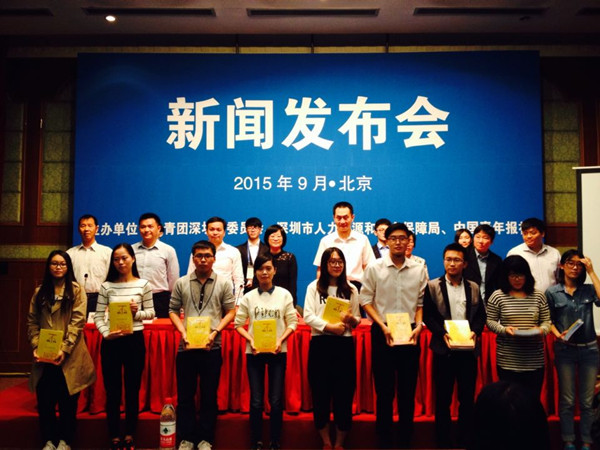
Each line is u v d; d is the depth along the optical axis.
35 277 5.18
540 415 0.86
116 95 5.15
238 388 3.42
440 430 3.18
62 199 5.23
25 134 5.25
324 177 5.14
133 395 3.17
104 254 4.26
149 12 4.82
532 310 3.10
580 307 3.21
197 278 3.21
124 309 3.05
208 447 3.09
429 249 5.05
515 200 5.04
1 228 5.20
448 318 3.15
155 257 4.05
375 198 5.11
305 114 5.17
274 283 3.98
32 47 5.28
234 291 4.09
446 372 3.16
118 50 5.32
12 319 5.14
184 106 5.18
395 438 3.31
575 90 5.24
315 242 5.11
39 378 3.08
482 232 3.79
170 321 3.53
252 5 4.70
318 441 3.30
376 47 5.29
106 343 3.15
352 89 5.17
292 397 3.38
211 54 5.20
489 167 5.07
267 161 5.15
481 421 0.89
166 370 3.40
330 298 3.10
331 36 5.29
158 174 5.12
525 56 5.13
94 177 5.08
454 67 5.14
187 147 5.15
